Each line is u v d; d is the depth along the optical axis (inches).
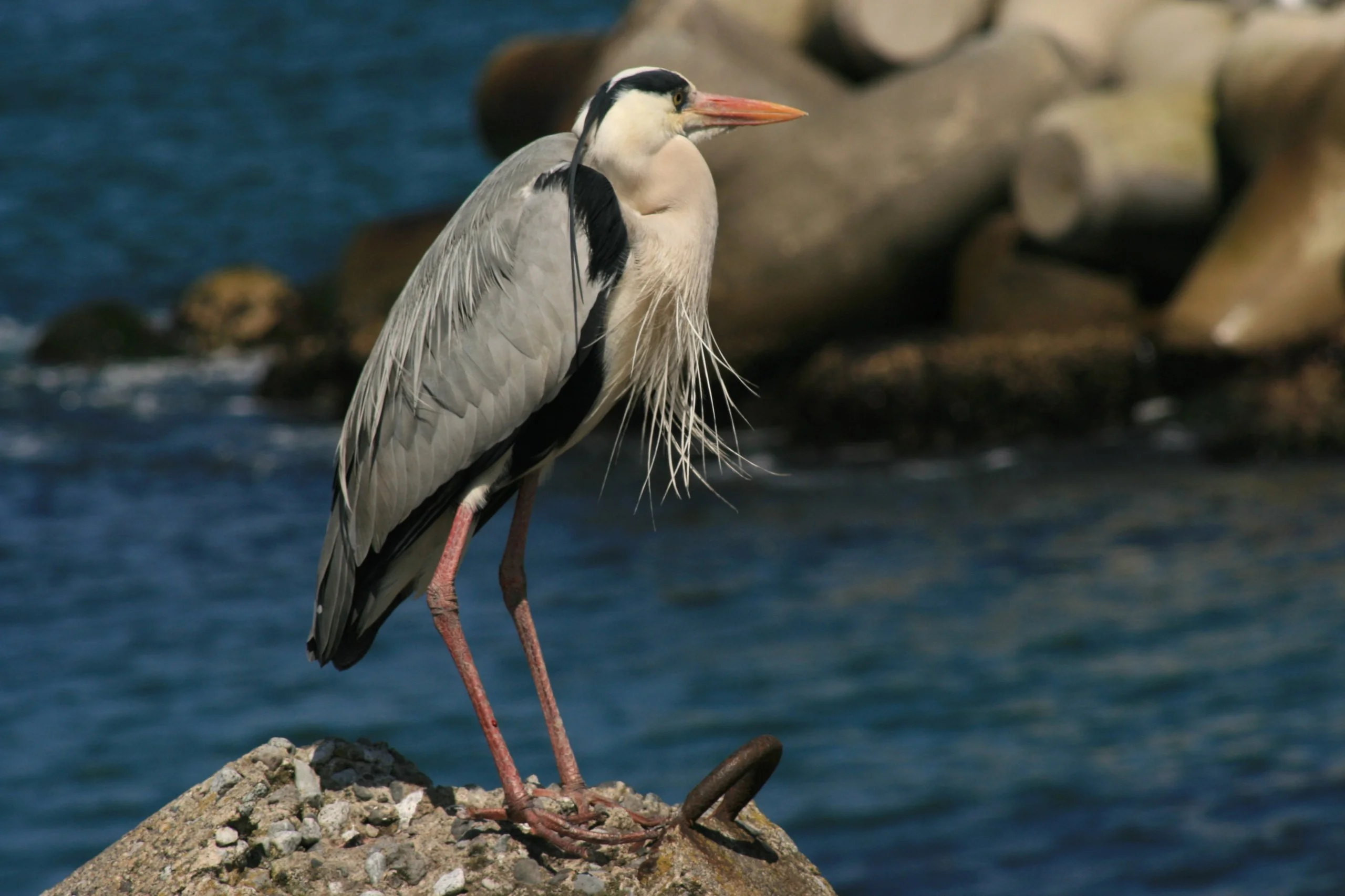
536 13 2164.1
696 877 195.6
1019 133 846.5
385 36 2071.9
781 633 579.2
